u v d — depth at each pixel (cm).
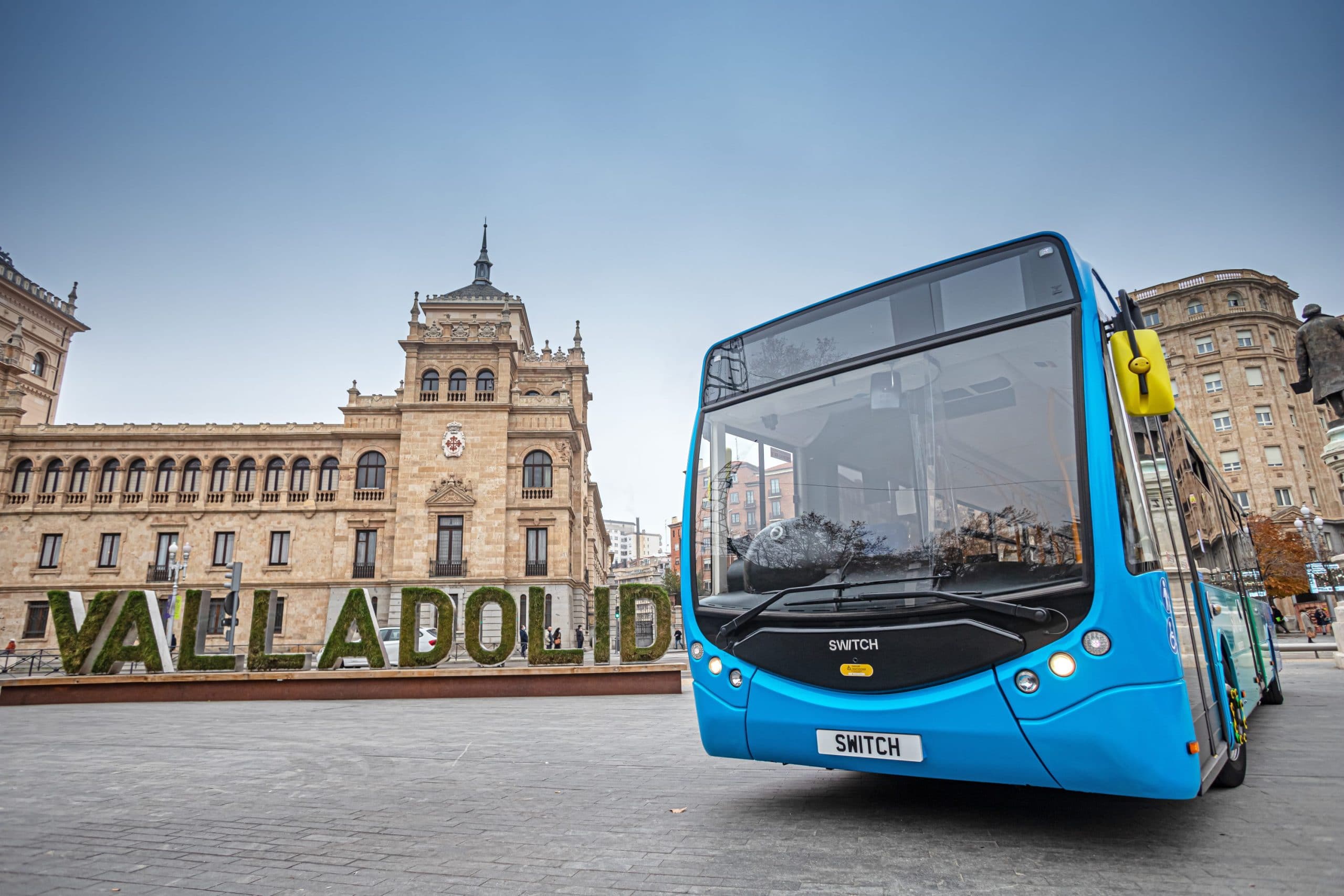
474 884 364
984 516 398
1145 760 338
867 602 413
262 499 4384
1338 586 2973
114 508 4347
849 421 465
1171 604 384
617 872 376
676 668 1695
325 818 517
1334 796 493
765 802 525
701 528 509
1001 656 368
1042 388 402
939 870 363
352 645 1822
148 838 469
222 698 1678
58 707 1558
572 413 4566
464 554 4125
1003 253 442
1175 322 5088
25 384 5766
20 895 363
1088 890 332
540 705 1445
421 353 4391
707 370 558
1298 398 4875
